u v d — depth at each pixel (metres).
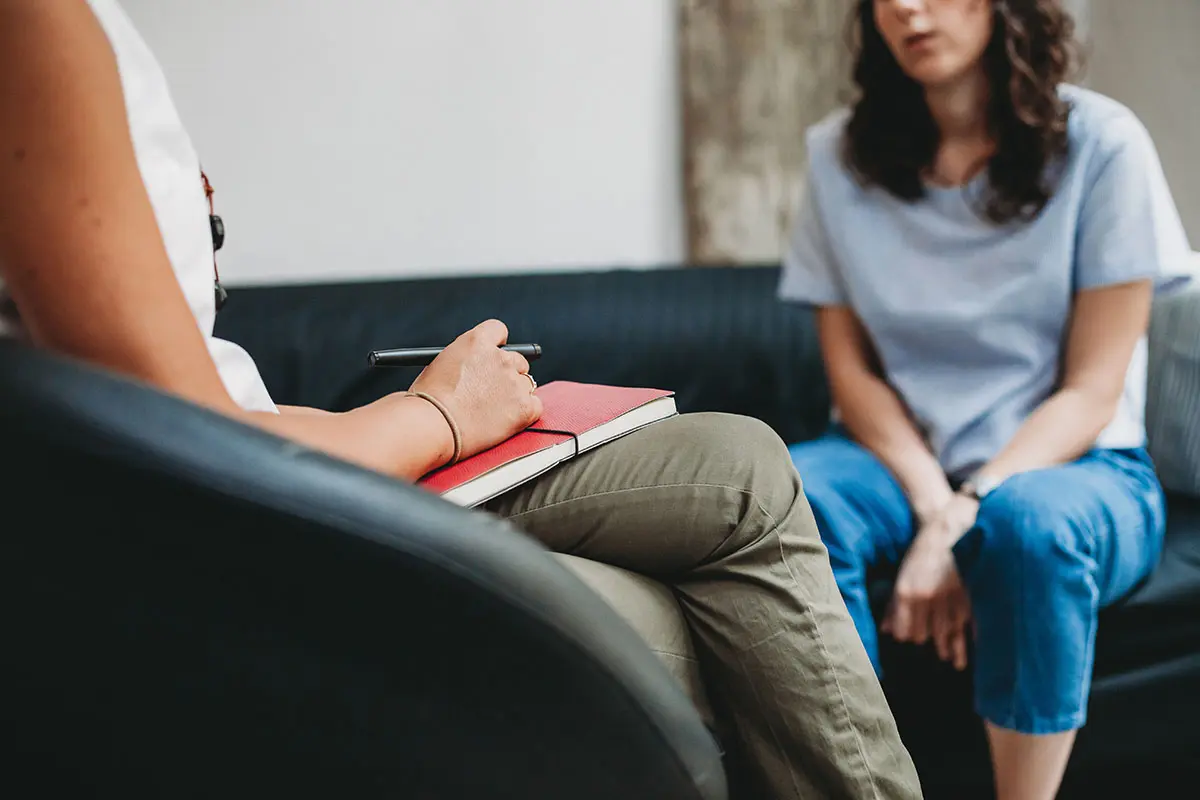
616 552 0.92
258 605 0.52
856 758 0.87
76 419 0.48
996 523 1.33
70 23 0.58
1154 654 1.46
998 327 1.56
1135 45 2.35
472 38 2.21
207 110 2.11
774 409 1.96
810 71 2.24
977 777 1.45
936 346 1.60
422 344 1.90
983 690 1.34
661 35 2.28
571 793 0.61
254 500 0.50
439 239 2.27
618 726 0.59
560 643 0.56
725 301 2.02
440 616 0.54
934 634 1.43
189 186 0.72
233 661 0.54
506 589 0.54
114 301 0.59
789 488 0.91
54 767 0.57
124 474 0.48
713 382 1.96
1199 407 1.67
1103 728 1.47
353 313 1.93
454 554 0.53
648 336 1.97
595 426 0.91
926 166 1.57
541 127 2.27
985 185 1.55
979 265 1.56
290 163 2.17
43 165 0.57
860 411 1.62
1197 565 1.49
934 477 1.52
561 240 2.32
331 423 0.73
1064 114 1.49
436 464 0.80
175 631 0.52
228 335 1.88
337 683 0.55
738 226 2.28
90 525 0.49
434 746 0.58
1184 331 1.69
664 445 0.92
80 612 0.51
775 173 2.27
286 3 2.12
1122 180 1.49
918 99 1.57
